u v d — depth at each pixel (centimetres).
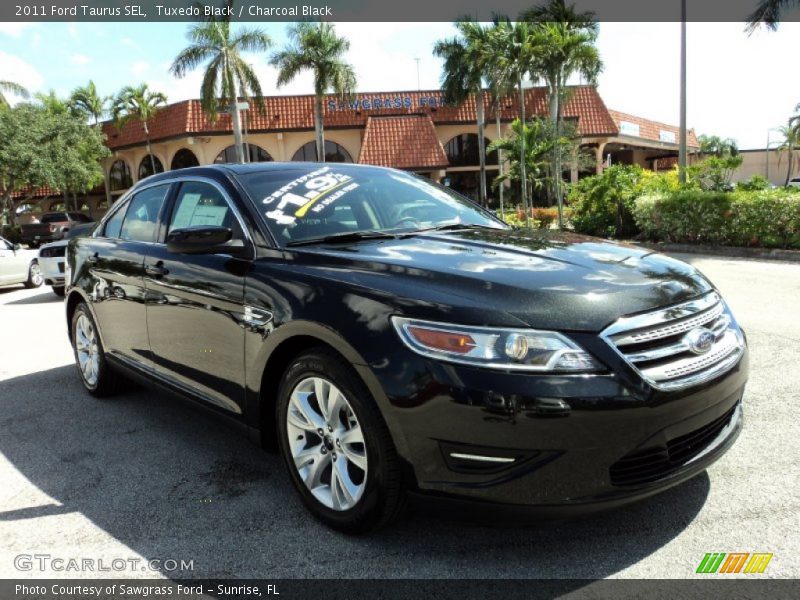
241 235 312
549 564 235
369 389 233
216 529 271
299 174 360
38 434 399
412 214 362
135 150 3634
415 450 224
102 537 270
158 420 416
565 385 210
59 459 357
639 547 243
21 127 3022
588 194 1711
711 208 1300
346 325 240
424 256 272
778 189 1240
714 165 2109
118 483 322
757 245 1230
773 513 262
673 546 243
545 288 232
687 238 1385
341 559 244
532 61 2366
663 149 4144
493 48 2444
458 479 220
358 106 3238
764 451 318
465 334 218
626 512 269
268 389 290
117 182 4009
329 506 262
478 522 223
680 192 1413
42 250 1089
